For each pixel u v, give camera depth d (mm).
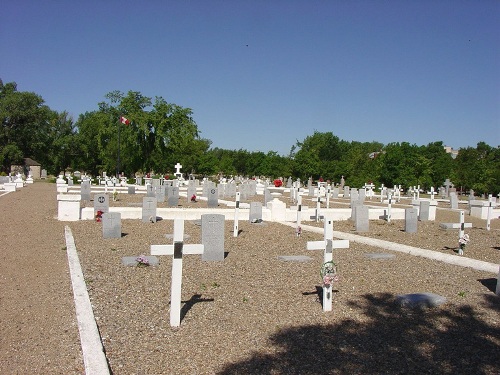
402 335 6055
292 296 7746
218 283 8500
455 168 56969
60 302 7086
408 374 4906
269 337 5848
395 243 13617
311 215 20078
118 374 4750
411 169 50906
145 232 14766
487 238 15969
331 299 7211
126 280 8438
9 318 6375
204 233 10578
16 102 71312
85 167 84250
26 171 83500
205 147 93875
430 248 13422
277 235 14938
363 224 16844
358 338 5898
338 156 83500
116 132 56031
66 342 5574
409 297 7473
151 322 6281
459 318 6824
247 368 4938
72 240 12734
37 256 10562
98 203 17984
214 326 6199
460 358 5363
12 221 16797
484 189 47094
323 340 5793
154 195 26781
